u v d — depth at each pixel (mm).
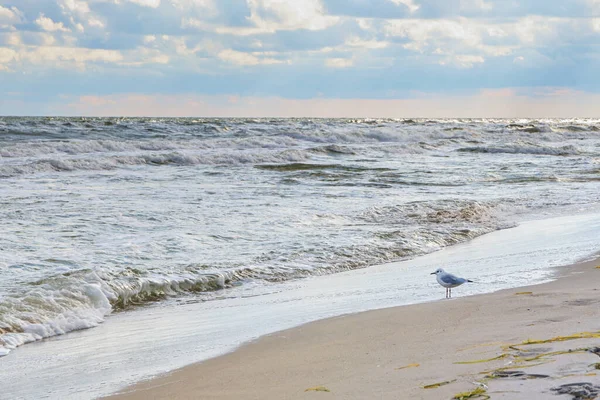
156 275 10414
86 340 7574
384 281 10352
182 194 19797
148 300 9648
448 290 8680
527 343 5289
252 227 14711
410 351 5656
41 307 8500
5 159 29984
